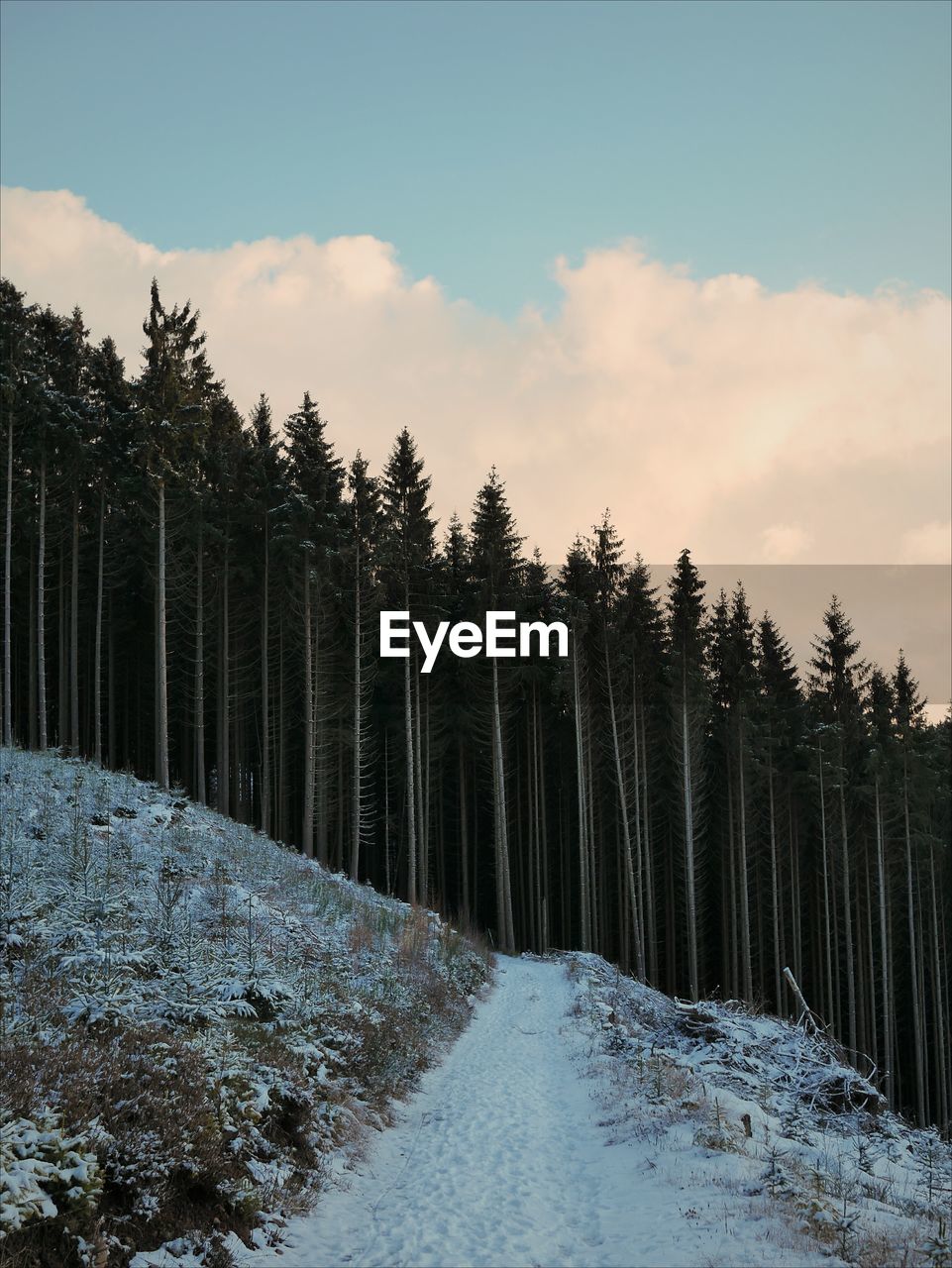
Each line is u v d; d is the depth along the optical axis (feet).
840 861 157.69
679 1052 54.65
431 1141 37.86
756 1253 22.24
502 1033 65.41
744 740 149.38
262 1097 31.53
